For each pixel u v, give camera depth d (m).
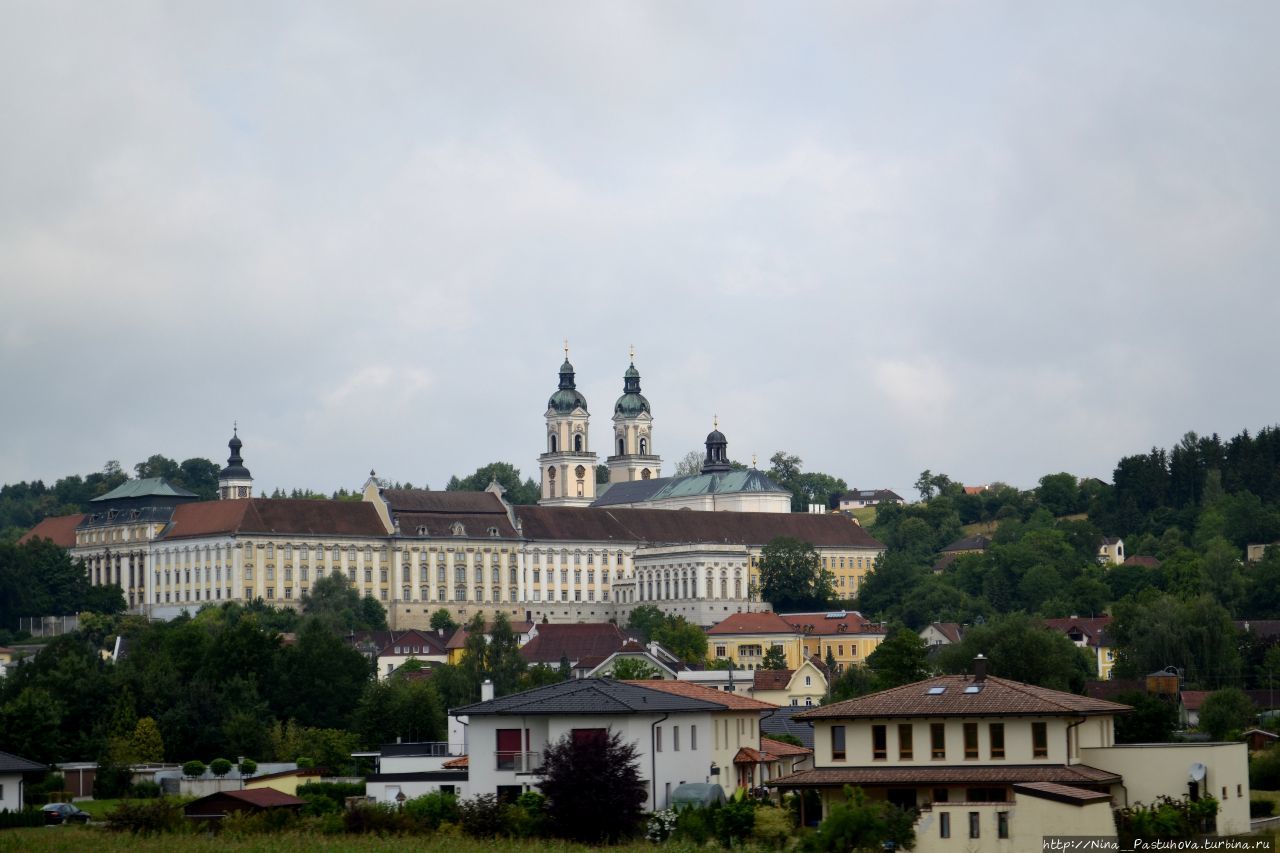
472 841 130.88
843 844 125.38
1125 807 136.75
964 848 125.25
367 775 183.38
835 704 146.88
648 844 131.75
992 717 140.75
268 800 155.25
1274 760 175.50
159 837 133.50
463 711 153.25
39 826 158.88
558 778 136.38
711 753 158.25
